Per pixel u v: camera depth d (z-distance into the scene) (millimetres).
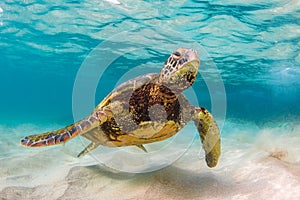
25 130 13570
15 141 9180
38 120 21156
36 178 4473
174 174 4004
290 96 34469
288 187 2992
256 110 37531
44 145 3512
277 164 3846
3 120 21000
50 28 16688
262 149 5211
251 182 3377
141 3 11953
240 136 9172
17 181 4332
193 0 11047
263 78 24078
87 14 13953
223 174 3879
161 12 12547
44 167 5320
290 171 3496
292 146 5418
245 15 11961
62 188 3797
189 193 3344
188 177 3887
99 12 13500
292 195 2818
